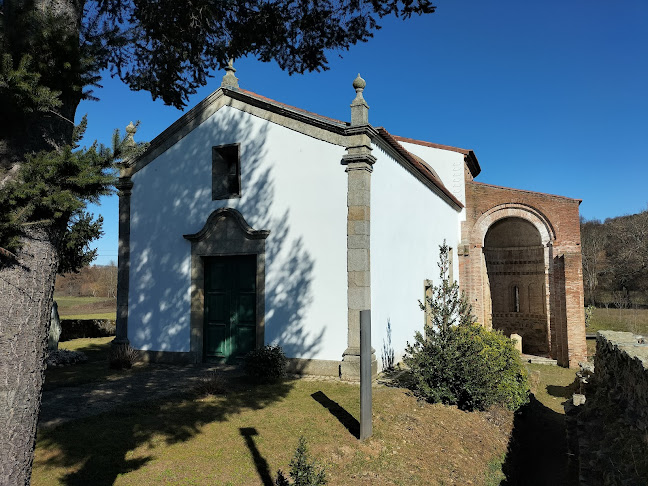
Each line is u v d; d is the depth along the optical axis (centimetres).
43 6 334
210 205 1140
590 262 4178
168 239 1179
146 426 643
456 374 860
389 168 1129
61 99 344
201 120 1171
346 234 980
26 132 323
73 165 323
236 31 657
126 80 662
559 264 1756
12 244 298
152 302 1181
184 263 1156
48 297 328
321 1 627
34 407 313
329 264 991
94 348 1505
